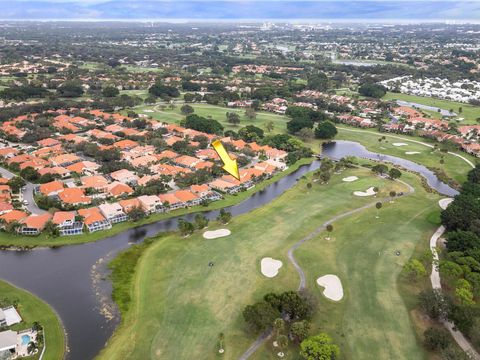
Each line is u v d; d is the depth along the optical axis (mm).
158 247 116000
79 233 122750
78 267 107000
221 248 114875
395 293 96375
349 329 84938
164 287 98500
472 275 95000
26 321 86625
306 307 85688
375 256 111625
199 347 80188
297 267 106188
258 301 92812
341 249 115062
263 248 115000
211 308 90938
